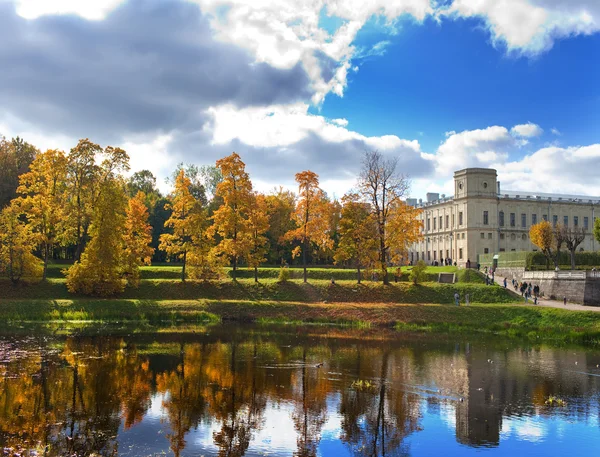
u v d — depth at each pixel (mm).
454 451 16594
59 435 16688
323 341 38125
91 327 42562
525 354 34031
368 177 61625
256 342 36688
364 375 26438
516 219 114500
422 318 49938
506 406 21500
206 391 22625
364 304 55219
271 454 15766
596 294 53062
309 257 99438
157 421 18406
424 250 129875
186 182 59875
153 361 28781
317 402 21422
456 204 115312
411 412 20422
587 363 31109
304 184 62250
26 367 26469
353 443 16984
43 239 54094
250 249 60281
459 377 26578
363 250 60719
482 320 49031
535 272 64375
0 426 17375
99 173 56531
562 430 18734
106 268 52656
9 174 70812
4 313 44969
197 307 51281
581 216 120188
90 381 23875
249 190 60719
